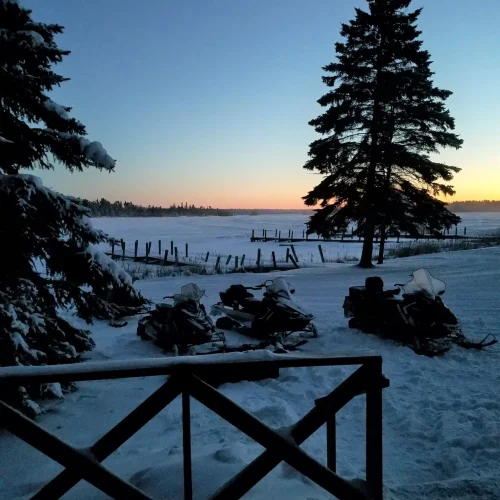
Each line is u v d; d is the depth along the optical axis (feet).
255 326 28.66
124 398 19.76
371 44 75.51
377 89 72.54
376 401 8.89
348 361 8.79
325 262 88.89
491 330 30.71
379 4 72.90
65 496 10.80
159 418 17.34
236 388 20.58
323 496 10.54
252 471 8.42
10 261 18.39
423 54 73.61
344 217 76.59
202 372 8.36
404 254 95.20
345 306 32.12
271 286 29.01
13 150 19.67
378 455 8.89
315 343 28.84
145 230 245.65
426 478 13.07
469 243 104.22
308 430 8.80
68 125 20.03
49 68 20.31
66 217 18.78
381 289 30.27
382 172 76.02
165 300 46.14
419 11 74.74
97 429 16.63
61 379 7.79
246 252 117.60
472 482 11.76
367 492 8.88
